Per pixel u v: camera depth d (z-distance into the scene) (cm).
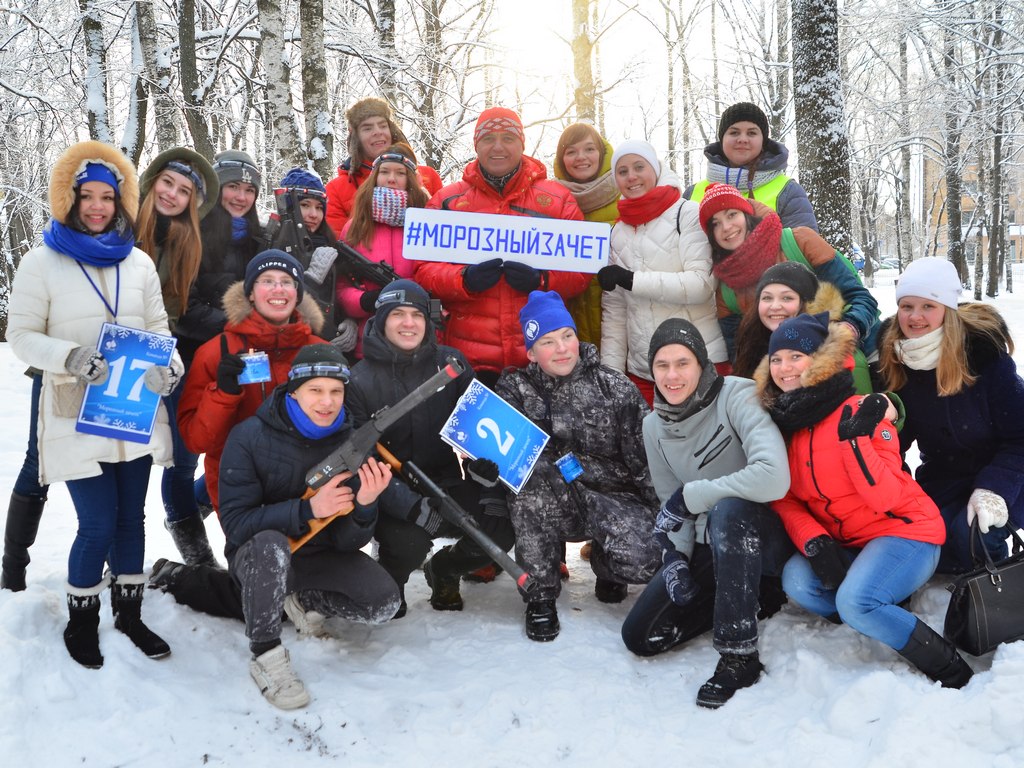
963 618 253
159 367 274
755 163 404
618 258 378
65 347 262
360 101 452
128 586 278
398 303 314
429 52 1185
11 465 548
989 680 229
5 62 1199
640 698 266
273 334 311
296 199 359
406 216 368
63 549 384
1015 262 5494
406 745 247
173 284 326
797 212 389
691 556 296
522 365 376
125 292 280
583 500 320
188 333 340
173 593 320
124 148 966
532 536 311
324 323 349
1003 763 203
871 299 334
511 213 380
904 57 2023
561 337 324
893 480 258
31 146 1465
